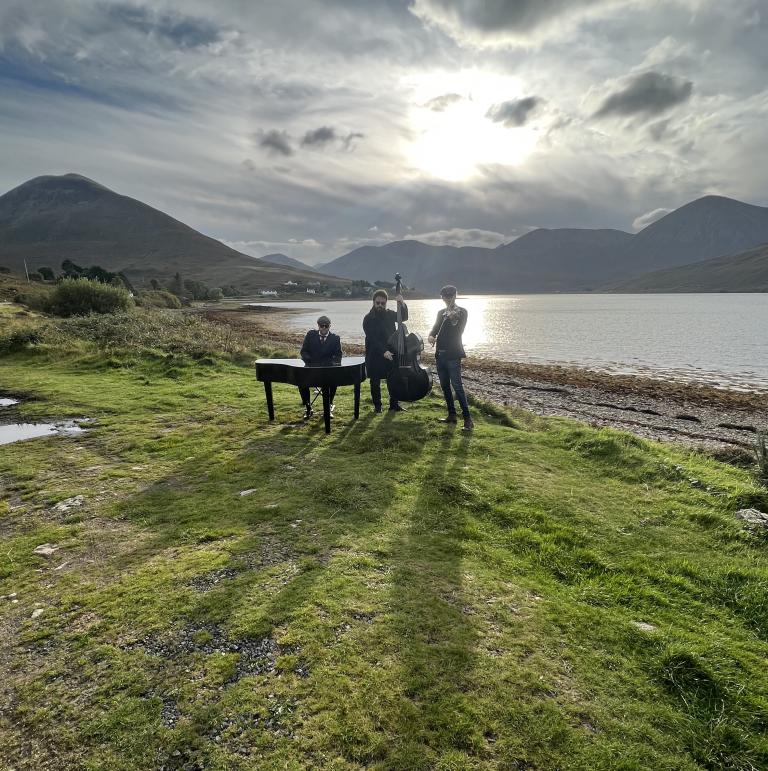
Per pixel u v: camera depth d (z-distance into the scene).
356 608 3.30
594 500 5.41
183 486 5.59
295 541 4.26
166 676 2.72
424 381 9.05
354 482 5.61
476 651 2.94
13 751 2.30
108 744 2.32
